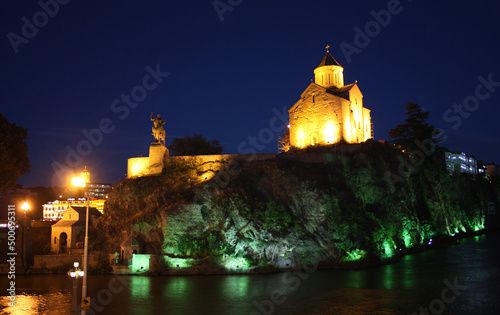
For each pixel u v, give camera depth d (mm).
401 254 75062
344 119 86250
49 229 79125
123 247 64562
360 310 39656
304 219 69250
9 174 77250
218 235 65500
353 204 71062
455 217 105312
